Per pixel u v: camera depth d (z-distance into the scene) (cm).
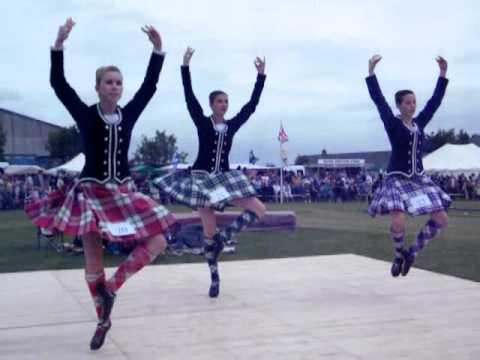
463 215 2058
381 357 363
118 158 387
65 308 511
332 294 552
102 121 382
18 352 387
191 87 539
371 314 474
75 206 372
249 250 995
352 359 360
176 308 501
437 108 546
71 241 1203
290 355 369
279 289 578
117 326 445
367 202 2991
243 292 564
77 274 683
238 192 527
